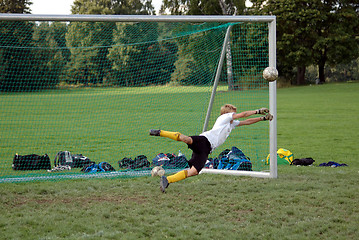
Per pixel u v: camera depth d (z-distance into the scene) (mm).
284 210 8961
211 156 16250
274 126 12211
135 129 25719
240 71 16969
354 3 80312
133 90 24109
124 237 7363
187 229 7801
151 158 16547
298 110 36656
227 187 11023
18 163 13867
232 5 85500
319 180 11773
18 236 7434
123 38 18703
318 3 76562
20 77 27406
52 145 20000
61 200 9938
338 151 17625
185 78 19547
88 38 20656
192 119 30531
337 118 30156
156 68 22250
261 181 11773
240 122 9695
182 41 17828
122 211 8977
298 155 16734
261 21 12383
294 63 77750
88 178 12320
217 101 28234
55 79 26812
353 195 10031
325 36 80312
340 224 8062
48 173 13141
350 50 77500
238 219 8492
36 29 20344
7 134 23891
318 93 58312
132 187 11102
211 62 16453
